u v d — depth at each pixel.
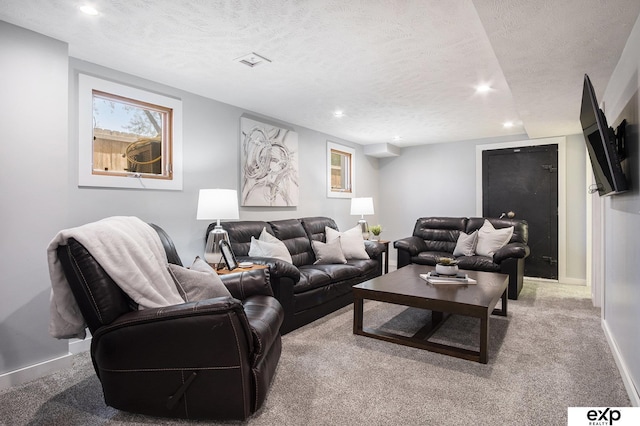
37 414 1.74
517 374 2.13
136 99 2.93
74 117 2.57
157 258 1.91
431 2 1.90
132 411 1.67
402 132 5.14
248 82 3.11
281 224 4.03
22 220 2.13
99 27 2.16
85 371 2.25
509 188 5.32
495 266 4.01
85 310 1.62
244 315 1.62
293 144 4.58
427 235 5.20
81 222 2.60
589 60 2.31
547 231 5.02
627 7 1.68
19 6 1.92
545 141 5.02
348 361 2.33
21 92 2.13
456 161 5.79
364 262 4.00
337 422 1.66
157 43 2.38
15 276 2.11
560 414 1.72
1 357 2.05
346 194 5.70
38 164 2.20
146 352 1.60
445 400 1.85
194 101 3.40
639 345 1.75
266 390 1.78
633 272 1.91
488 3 1.66
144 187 2.99
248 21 2.10
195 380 1.60
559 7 1.68
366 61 2.67
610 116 2.72
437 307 2.44
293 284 2.91
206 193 3.00
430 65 2.75
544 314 3.36
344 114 4.18
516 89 2.89
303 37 2.30
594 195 3.65
